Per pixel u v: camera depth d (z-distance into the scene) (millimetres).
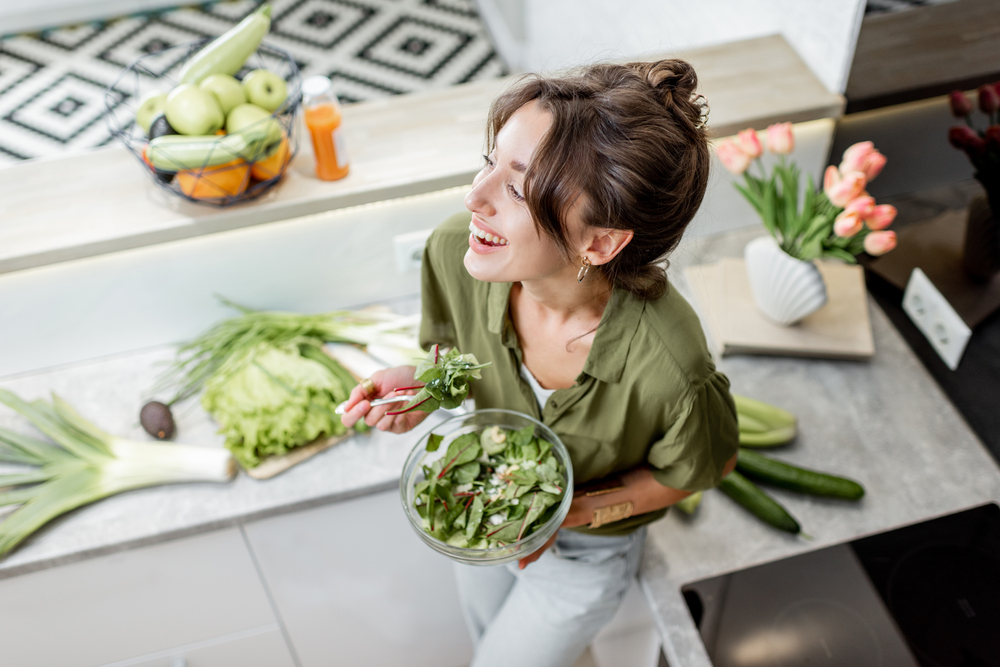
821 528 1376
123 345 1662
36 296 1516
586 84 808
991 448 1464
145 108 1396
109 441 1472
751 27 1842
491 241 911
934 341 1552
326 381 1481
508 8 3152
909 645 1231
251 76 1376
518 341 1093
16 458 1450
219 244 1537
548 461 1065
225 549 1463
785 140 1374
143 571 1446
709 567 1339
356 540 1536
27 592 1403
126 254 1501
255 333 1569
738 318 1630
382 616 1740
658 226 863
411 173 1498
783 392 1565
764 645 1241
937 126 1379
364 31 3344
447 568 1666
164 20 3449
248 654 1724
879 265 1665
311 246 1590
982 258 1358
